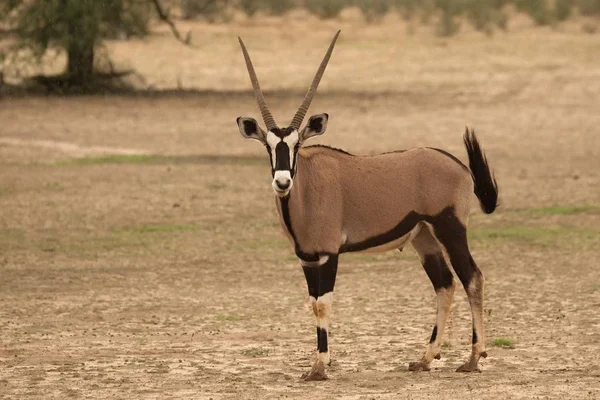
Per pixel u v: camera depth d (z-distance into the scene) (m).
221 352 40.16
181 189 86.75
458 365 37.62
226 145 114.44
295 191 35.00
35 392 33.78
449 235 36.22
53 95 155.12
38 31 155.75
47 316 47.56
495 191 37.31
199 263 60.97
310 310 48.88
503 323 45.31
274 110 140.12
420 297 51.56
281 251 64.56
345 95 154.25
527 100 145.38
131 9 161.38
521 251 63.16
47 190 86.00
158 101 149.75
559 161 100.19
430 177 36.25
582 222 72.00
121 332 44.19
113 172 95.44
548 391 32.88
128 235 68.94
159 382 35.09
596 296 50.72
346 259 62.28
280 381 35.16
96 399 32.81
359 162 36.47
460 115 133.62
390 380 35.12
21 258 61.81
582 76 167.25
